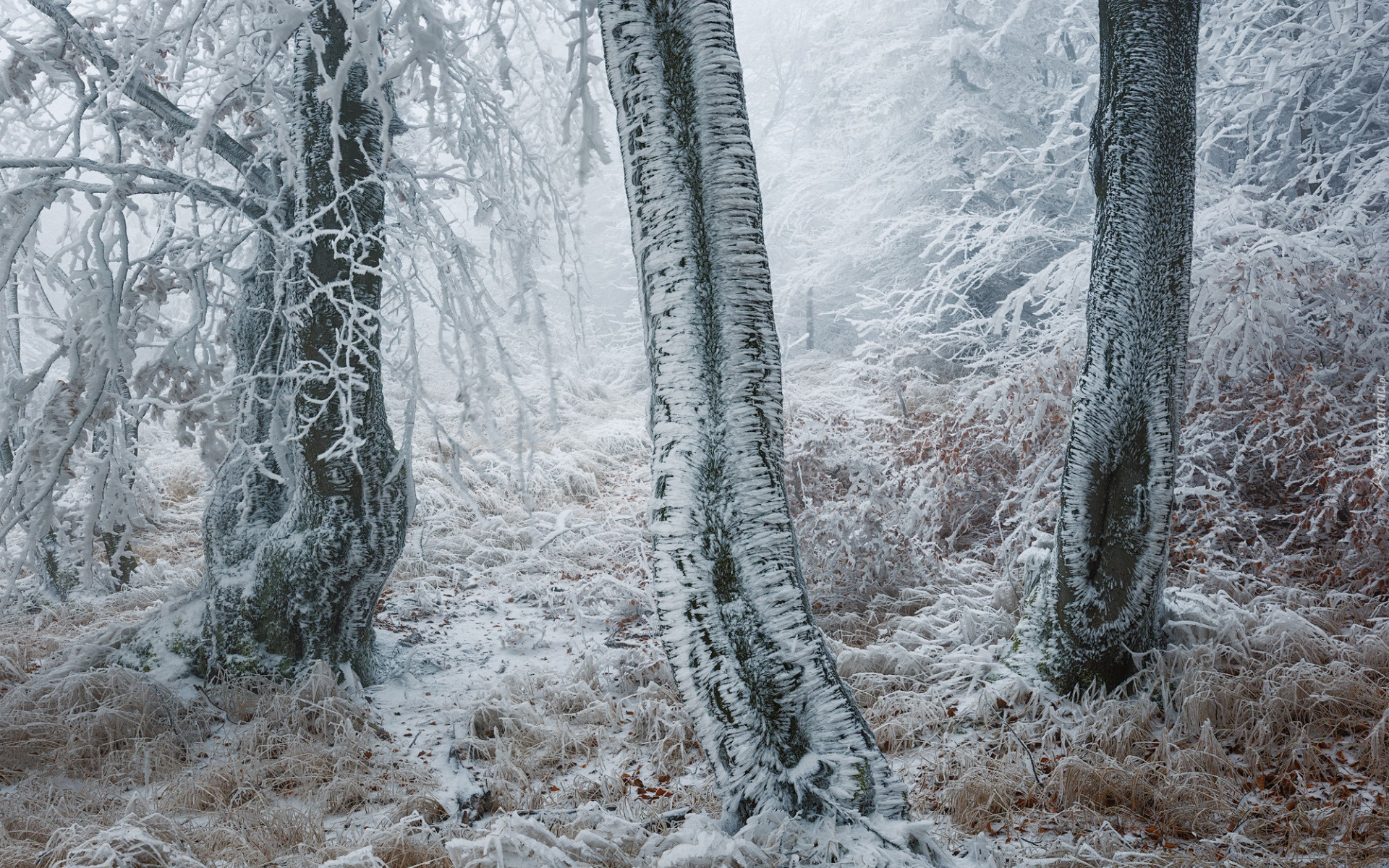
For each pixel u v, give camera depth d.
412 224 5.83
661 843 3.40
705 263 3.39
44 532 4.78
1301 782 4.12
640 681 6.10
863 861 2.90
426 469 12.02
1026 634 5.48
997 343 12.72
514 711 5.59
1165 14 4.90
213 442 5.76
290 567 5.82
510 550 10.17
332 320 5.66
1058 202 14.33
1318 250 7.43
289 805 4.41
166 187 5.40
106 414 4.77
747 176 3.39
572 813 3.97
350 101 5.61
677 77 3.37
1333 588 6.38
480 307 5.66
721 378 3.40
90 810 4.36
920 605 7.18
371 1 5.50
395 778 4.75
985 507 8.81
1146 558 5.07
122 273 4.80
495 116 6.18
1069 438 5.29
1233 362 7.48
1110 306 5.09
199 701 5.55
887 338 13.38
